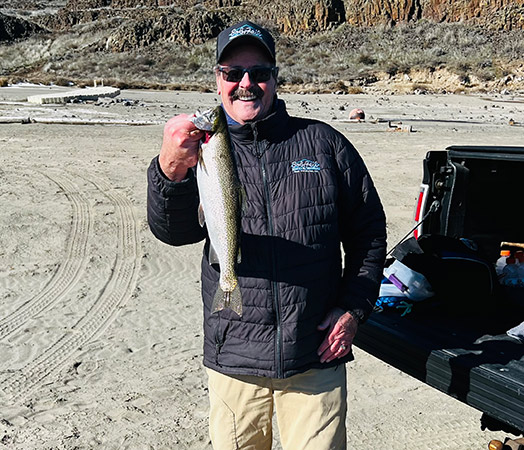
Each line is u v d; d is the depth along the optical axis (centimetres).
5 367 582
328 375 312
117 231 1012
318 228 305
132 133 2120
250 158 308
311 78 6259
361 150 1861
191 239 314
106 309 721
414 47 6938
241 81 305
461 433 490
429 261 420
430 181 473
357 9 7706
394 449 468
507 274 465
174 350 622
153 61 7631
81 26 9644
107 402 525
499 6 7175
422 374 358
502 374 325
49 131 2111
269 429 324
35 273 830
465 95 4878
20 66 8556
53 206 1141
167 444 469
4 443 467
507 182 486
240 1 9019
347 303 311
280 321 301
